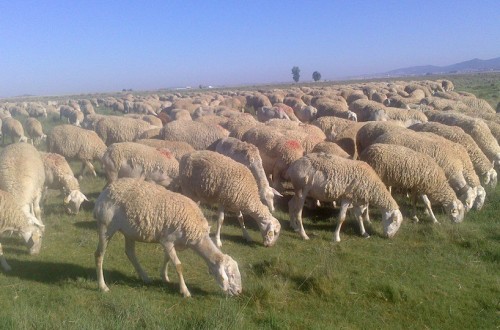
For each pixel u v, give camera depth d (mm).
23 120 14859
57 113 17703
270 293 2771
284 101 13969
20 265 3217
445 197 4207
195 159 3775
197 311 2604
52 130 5723
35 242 3338
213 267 2752
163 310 2578
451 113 7137
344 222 4281
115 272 3135
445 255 3523
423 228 4074
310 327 2479
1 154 4023
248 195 3625
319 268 3195
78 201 4391
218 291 2889
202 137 6137
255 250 3631
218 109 11000
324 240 3859
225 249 3625
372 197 3807
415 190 4270
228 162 3723
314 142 5594
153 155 4543
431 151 4750
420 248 3689
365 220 4234
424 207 4711
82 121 13609
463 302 2824
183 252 3482
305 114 10844
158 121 8852
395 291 2854
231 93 22875
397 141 4914
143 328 2342
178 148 5148
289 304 2754
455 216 4191
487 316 2676
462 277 3156
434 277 3143
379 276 3146
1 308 2545
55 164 4418
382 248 3688
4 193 3215
